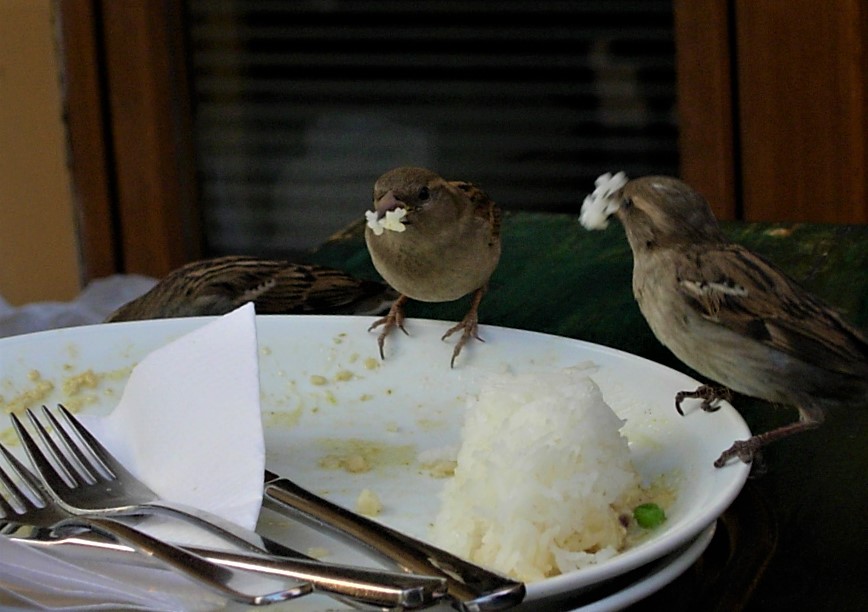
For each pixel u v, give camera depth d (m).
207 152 5.56
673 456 1.74
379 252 2.56
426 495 1.77
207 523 1.51
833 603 1.56
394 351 2.15
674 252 2.01
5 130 5.29
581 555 1.53
